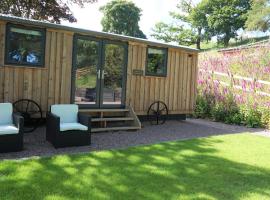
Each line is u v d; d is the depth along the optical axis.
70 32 8.63
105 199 4.08
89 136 7.07
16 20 7.70
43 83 8.30
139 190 4.43
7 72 7.79
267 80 12.47
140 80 10.20
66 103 8.70
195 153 6.62
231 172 5.43
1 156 5.89
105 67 9.41
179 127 10.22
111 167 5.38
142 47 10.13
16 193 4.13
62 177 4.78
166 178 4.96
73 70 8.77
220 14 43.19
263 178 5.20
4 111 6.73
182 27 45.41
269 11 34.31
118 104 9.75
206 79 13.40
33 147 6.66
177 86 11.21
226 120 11.84
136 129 9.21
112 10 45.91
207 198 4.28
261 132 10.05
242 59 14.48
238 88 12.41
